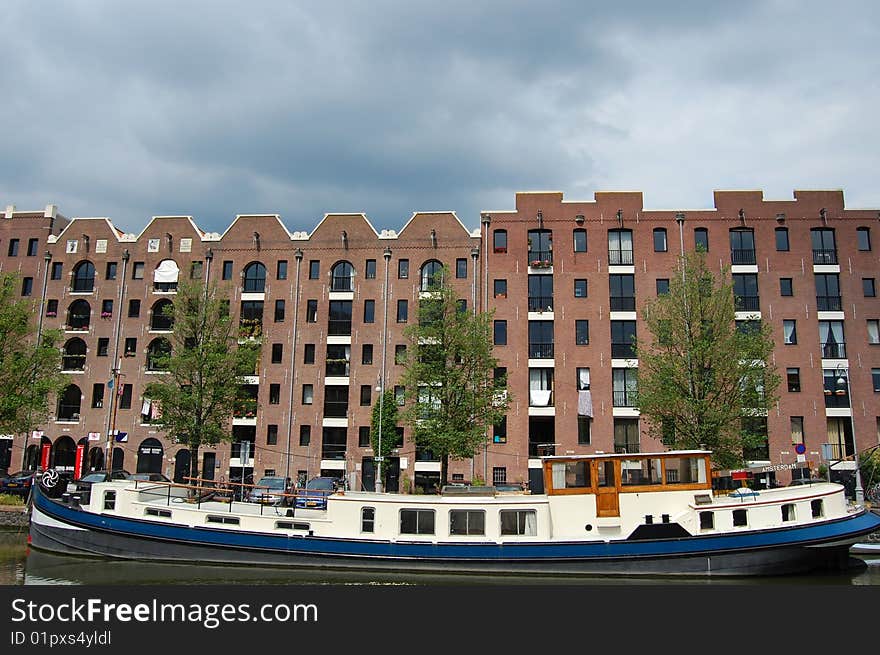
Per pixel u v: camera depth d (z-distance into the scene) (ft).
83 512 80.48
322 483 118.32
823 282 145.59
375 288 154.81
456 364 115.85
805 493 73.97
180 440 123.95
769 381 102.53
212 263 159.74
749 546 71.31
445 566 74.28
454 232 155.12
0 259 164.96
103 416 154.40
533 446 144.25
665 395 102.32
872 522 73.05
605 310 146.30
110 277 162.50
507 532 74.79
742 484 90.43
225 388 122.52
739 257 147.33
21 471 137.28
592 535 73.51
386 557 75.10
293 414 150.20
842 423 140.05
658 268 147.43
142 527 78.74
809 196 148.36
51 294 162.71
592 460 75.00
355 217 159.12
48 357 117.19
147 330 158.10
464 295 151.02
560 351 144.77
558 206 152.25
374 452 140.05
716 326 105.19
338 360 152.05
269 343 154.20
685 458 74.49
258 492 104.12
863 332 142.41
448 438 106.83
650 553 72.08
